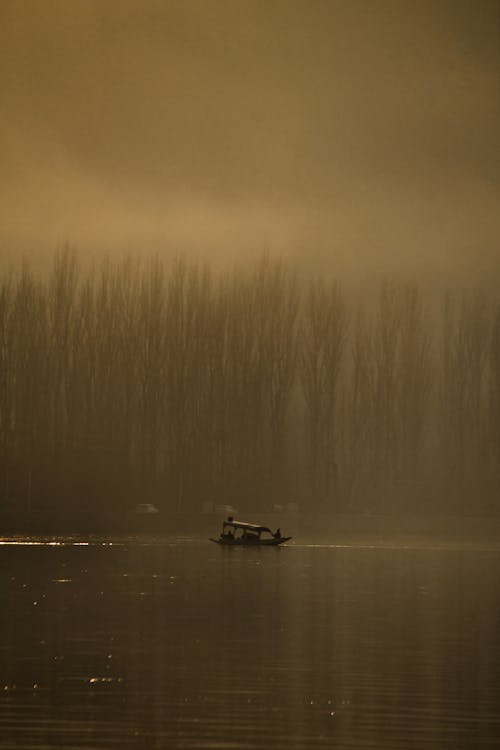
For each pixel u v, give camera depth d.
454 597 114.56
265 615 98.25
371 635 87.38
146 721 59.94
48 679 69.38
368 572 143.75
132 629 89.12
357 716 61.56
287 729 58.84
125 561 156.50
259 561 159.75
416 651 80.38
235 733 57.94
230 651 79.44
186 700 64.44
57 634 86.38
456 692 67.19
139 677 70.19
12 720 59.84
